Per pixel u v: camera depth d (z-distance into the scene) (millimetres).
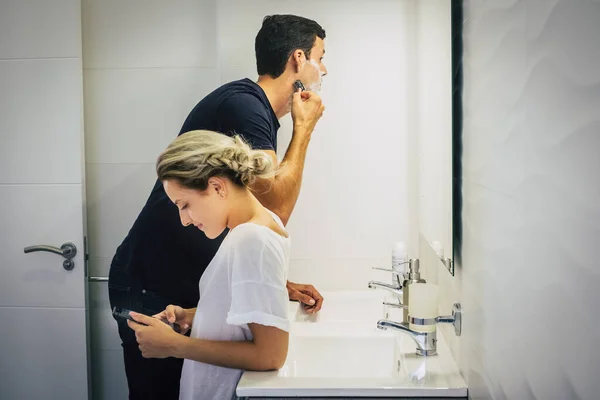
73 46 2264
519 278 934
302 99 2068
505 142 1005
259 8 2264
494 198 1087
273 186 1936
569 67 718
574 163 704
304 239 2332
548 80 792
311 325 1798
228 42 2275
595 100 645
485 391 1175
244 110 1989
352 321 2049
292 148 2027
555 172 767
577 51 693
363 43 2260
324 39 2256
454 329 1515
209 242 2045
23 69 2281
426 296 1521
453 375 1427
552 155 777
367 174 2301
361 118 2283
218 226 1597
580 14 684
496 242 1077
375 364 1688
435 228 1697
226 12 2262
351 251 2326
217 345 1521
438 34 1597
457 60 1423
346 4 2252
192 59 2346
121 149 2391
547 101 796
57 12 2258
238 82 2037
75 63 2271
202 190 1560
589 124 661
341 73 2271
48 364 2381
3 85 2293
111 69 2363
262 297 1471
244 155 1563
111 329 2451
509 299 993
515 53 945
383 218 2311
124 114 2377
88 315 2373
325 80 2277
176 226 2043
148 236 2062
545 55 804
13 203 2332
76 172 2305
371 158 2295
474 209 1267
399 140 2283
